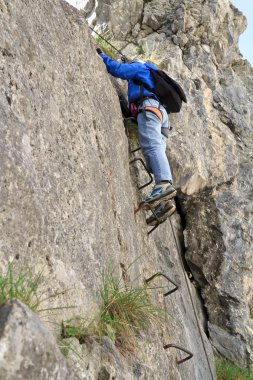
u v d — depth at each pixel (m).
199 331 5.38
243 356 6.66
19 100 2.28
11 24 2.38
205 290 6.78
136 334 3.00
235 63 8.26
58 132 2.68
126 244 3.48
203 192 6.58
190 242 6.69
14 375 1.43
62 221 2.48
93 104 3.39
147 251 4.23
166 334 3.72
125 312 2.93
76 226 2.65
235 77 7.52
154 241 4.82
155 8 7.06
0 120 2.07
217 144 6.58
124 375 2.51
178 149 5.54
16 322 1.49
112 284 2.97
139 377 2.68
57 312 2.26
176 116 5.78
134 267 3.60
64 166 2.65
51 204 2.39
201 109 6.52
